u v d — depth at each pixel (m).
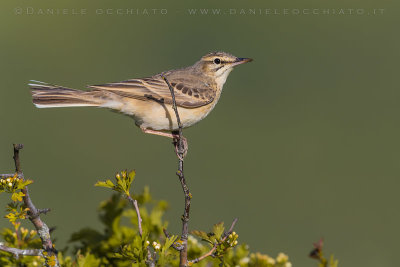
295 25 22.81
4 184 6.10
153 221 8.20
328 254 14.51
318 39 22.00
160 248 6.41
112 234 8.04
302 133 19.25
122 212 8.20
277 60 21.66
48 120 18.39
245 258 7.48
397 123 19.86
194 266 7.36
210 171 17.12
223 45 21.50
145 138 18.28
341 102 20.91
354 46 22.27
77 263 7.10
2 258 6.92
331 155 18.39
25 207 6.35
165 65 20.06
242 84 21.33
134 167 16.77
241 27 21.81
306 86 20.81
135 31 21.23
